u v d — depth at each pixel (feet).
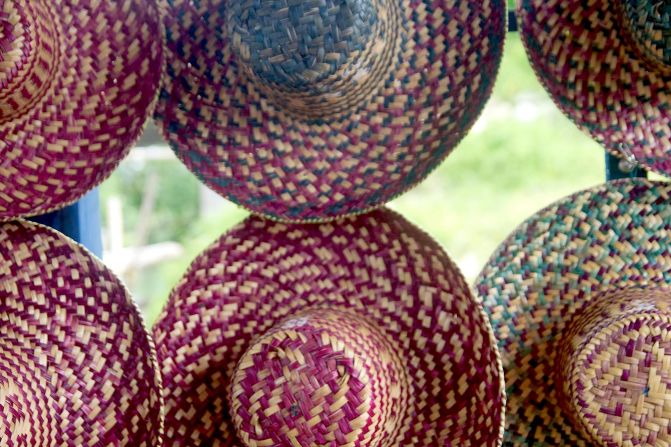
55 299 3.82
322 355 3.51
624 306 3.75
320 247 4.00
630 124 3.88
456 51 3.81
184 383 3.99
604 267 3.97
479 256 10.55
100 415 3.82
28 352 3.82
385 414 3.64
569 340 3.89
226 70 3.88
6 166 3.70
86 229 4.62
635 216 3.96
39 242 3.84
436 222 10.78
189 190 13.26
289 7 3.36
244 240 4.04
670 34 3.45
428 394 3.94
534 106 11.13
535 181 10.85
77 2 3.61
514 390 4.06
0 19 3.25
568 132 10.97
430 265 3.90
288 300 4.00
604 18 3.79
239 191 3.96
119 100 3.73
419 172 3.95
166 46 3.85
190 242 12.22
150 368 3.76
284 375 3.52
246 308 4.00
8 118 3.59
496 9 3.75
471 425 3.85
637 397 3.56
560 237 4.00
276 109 3.87
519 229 4.08
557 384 3.98
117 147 3.82
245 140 3.91
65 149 3.74
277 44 3.38
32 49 3.32
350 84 3.55
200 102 3.92
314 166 3.90
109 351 3.81
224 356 3.99
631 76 3.83
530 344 4.03
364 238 4.00
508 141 11.00
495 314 4.03
